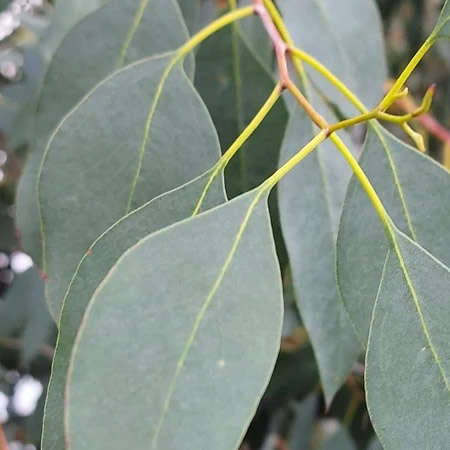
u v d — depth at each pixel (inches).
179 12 9.1
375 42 10.3
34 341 15.7
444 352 6.5
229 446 5.6
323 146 9.2
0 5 13.1
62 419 6.4
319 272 8.9
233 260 6.0
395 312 6.5
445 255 7.8
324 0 10.2
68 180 7.5
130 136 7.6
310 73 9.7
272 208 9.6
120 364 5.6
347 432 14.6
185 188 6.8
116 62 9.1
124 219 6.6
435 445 6.3
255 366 5.7
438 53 20.8
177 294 5.8
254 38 11.2
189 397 5.6
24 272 15.9
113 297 5.7
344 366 8.9
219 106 9.9
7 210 19.2
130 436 5.5
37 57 17.5
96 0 10.9
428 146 16.8
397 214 7.9
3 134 17.8
